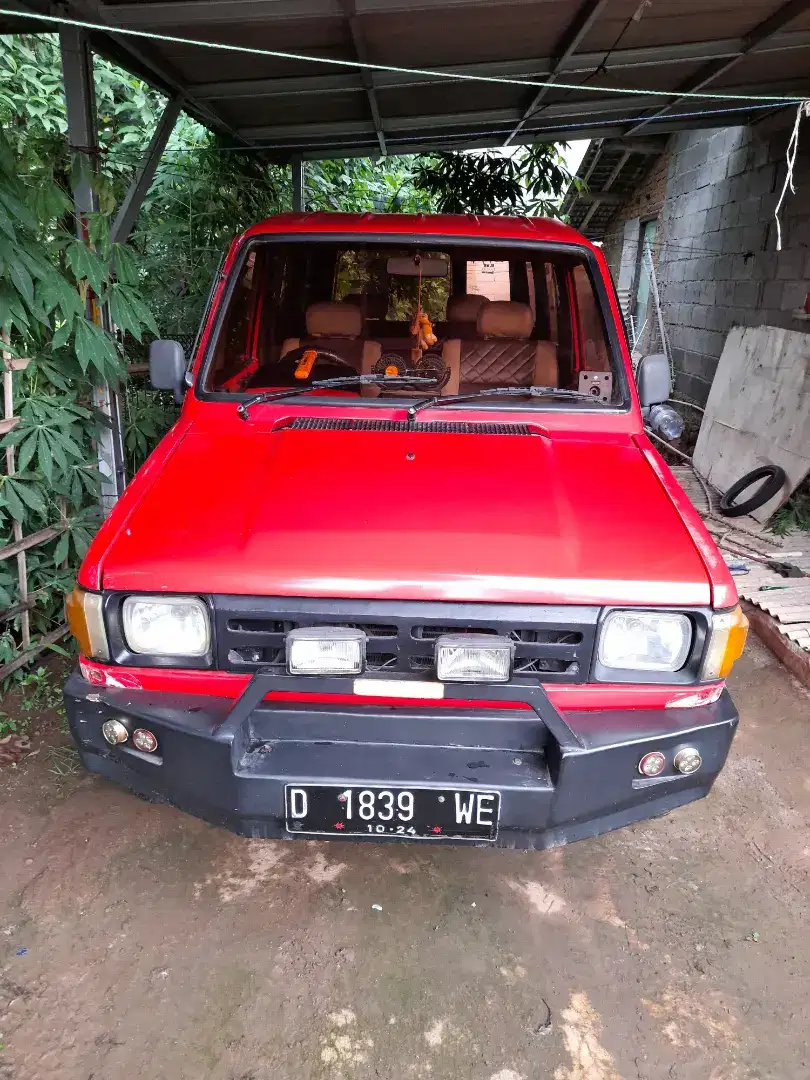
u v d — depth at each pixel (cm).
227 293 302
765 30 465
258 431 271
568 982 221
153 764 209
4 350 318
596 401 289
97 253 377
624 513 226
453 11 407
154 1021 205
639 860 270
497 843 207
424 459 249
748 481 598
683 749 207
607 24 451
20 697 350
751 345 694
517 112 641
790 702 375
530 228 316
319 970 221
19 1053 195
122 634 208
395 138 707
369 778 199
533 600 197
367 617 198
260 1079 191
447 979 220
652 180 1082
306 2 374
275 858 264
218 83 503
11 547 334
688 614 203
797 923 245
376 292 321
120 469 415
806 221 635
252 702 199
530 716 207
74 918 236
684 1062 199
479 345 320
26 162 350
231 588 198
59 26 363
